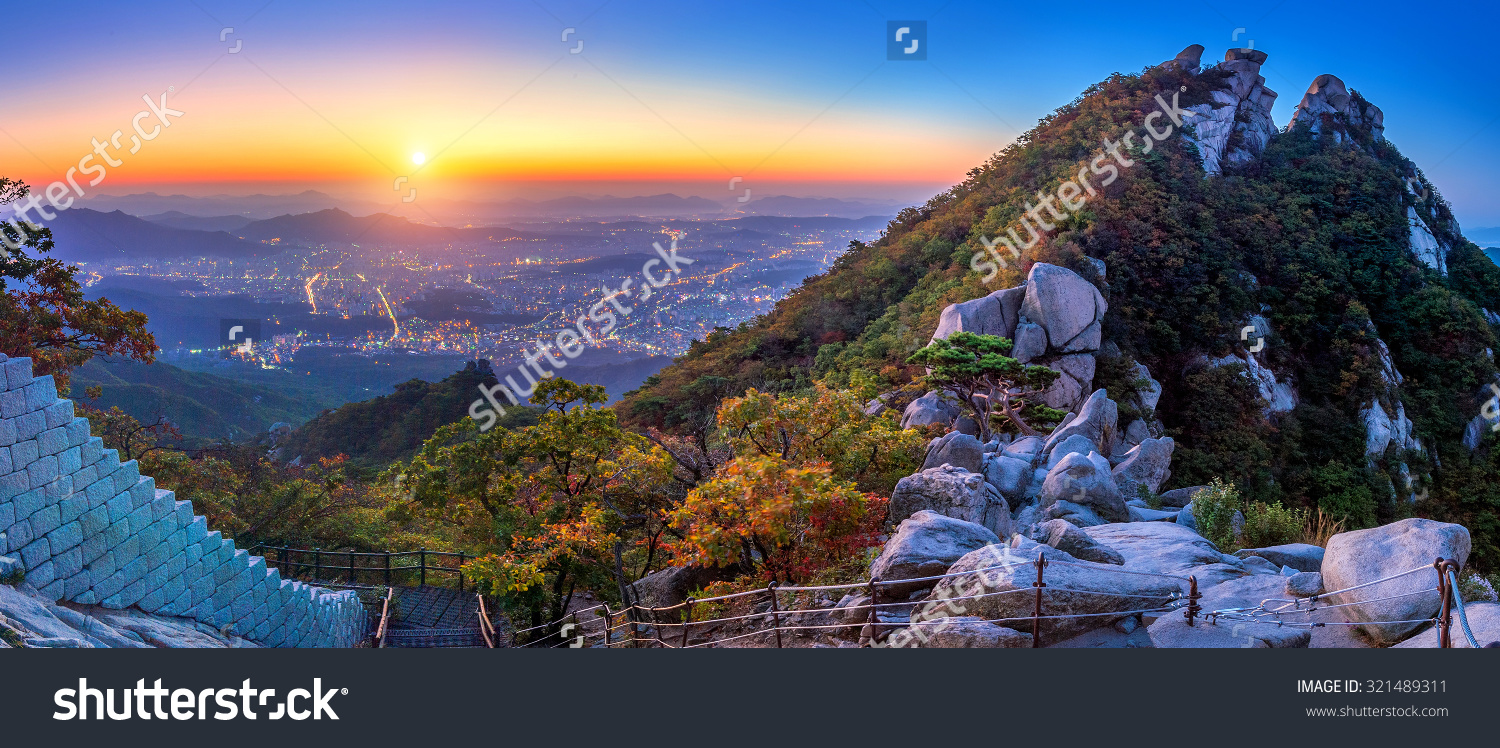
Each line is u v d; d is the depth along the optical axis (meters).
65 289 18.62
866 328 56.41
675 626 12.04
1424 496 48.09
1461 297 59.69
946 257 60.00
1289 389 50.12
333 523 24.78
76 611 8.75
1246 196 62.09
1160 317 46.06
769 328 69.38
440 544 23.48
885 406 28.08
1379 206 64.25
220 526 21.39
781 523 11.50
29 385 8.55
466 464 17.70
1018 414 27.36
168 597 10.38
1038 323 33.09
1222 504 12.24
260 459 26.98
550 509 17.30
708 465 18.42
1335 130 74.75
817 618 10.16
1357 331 52.41
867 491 16.08
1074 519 12.74
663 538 17.08
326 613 14.36
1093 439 20.30
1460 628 6.54
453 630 16.50
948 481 12.55
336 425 63.53
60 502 8.88
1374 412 48.94
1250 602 8.08
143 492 10.11
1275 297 53.56
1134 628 7.65
